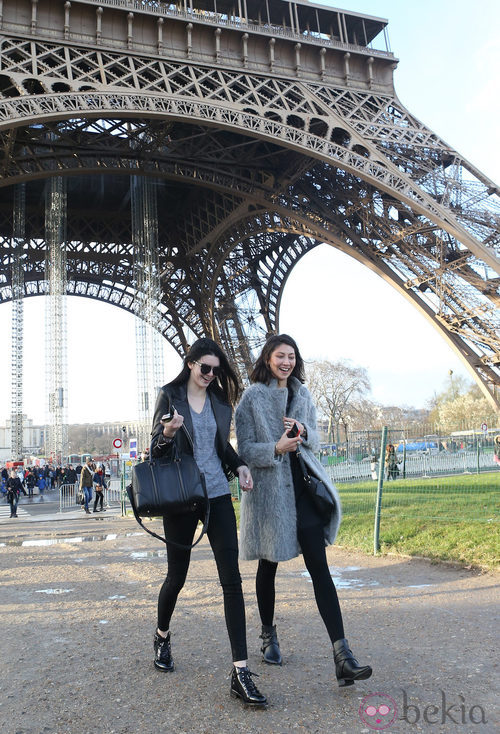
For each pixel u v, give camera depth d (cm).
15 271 4884
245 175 4059
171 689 470
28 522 2423
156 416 500
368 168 3122
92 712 431
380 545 1106
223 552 476
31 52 2869
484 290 3375
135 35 3148
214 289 5153
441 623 626
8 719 423
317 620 666
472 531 1059
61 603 806
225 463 526
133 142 3959
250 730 392
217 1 3650
